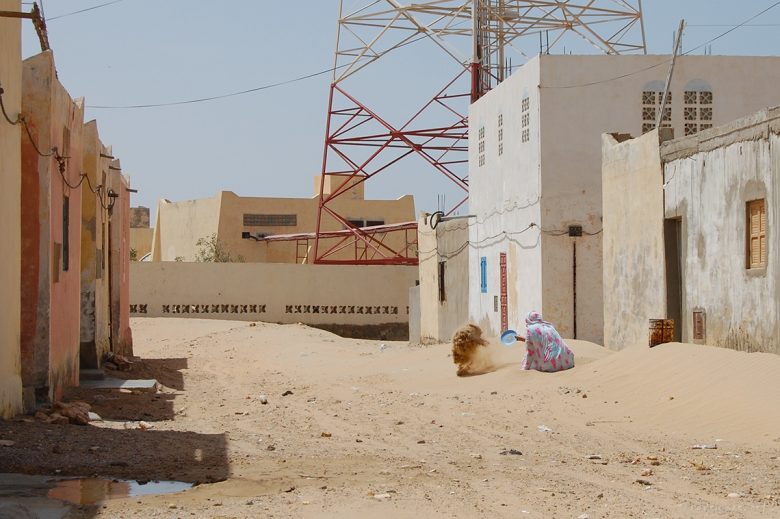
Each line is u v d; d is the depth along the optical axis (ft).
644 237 63.41
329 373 75.92
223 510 26.00
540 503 26.76
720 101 84.17
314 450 37.11
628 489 28.81
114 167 84.33
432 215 117.39
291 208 205.87
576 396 50.70
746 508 26.02
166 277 157.89
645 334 63.16
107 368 76.33
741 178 51.16
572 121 82.94
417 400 54.70
